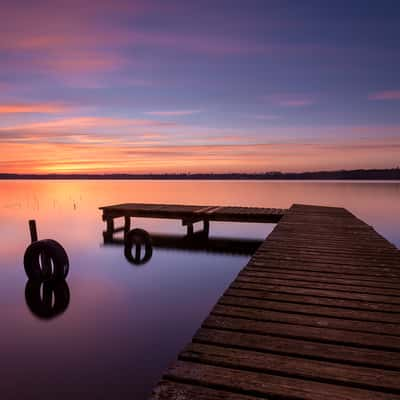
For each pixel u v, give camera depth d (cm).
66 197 5506
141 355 566
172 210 1561
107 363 538
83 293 911
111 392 457
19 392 460
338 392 207
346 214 1244
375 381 218
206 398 198
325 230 873
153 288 955
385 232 1908
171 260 1280
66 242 1680
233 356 248
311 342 272
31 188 9862
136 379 491
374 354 254
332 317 326
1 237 1873
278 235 801
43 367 528
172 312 773
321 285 425
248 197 5034
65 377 496
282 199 4575
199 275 1080
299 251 627
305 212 1312
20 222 2480
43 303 829
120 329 673
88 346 600
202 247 1509
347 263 536
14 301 848
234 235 1853
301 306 354
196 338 277
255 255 595
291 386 212
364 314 333
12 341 626
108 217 1692
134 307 804
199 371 227
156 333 657
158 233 1906
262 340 275
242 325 304
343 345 270
